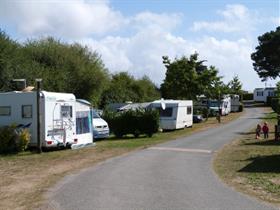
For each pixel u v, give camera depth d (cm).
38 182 1263
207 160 1728
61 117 2117
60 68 4259
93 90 4588
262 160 1706
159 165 1574
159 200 997
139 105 3803
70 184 1205
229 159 1755
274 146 2227
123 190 1112
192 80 5022
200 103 5488
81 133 2273
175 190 1112
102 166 1556
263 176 1343
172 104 3481
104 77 4719
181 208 920
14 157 1841
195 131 3381
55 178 1322
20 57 3584
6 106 2086
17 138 1978
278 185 1193
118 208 923
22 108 2055
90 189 1127
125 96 5897
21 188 1178
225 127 3784
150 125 2897
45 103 2027
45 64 4194
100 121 2745
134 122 2898
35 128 2034
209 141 2539
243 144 2367
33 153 1964
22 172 1455
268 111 6856
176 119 3450
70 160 1742
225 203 966
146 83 6731
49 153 1981
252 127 3734
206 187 1155
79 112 2264
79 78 4403
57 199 1017
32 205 971
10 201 1024
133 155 1878
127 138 2855
